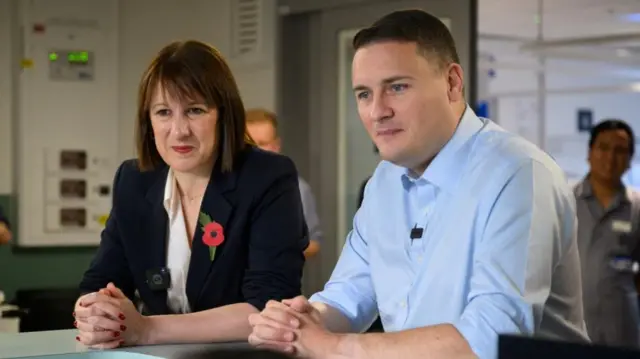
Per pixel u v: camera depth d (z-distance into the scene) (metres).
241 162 2.04
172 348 1.71
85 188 5.12
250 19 5.02
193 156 1.93
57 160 5.05
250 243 2.01
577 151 11.07
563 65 9.45
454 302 1.68
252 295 1.96
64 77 5.07
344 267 2.03
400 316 1.81
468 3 4.06
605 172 4.48
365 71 1.67
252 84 5.02
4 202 4.94
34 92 5.00
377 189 1.94
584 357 0.91
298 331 1.64
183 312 2.02
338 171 4.84
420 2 4.27
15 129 4.98
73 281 5.12
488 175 1.65
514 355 0.96
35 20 5.00
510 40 8.05
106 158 5.17
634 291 4.47
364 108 1.71
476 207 1.65
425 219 1.78
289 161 2.09
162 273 2.00
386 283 1.86
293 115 5.00
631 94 11.48
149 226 2.04
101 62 5.16
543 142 10.35
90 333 1.73
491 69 9.20
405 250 1.82
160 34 5.38
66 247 5.11
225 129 1.99
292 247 2.02
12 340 1.85
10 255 4.98
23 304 4.32
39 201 5.01
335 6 4.67
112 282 2.08
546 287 1.56
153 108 1.95
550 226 1.58
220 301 2.01
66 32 5.07
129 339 1.75
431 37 1.66
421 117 1.66
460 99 1.75
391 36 1.65
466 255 1.66
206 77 1.92
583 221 4.52
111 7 5.19
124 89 5.29
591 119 11.20
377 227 1.90
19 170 4.97
